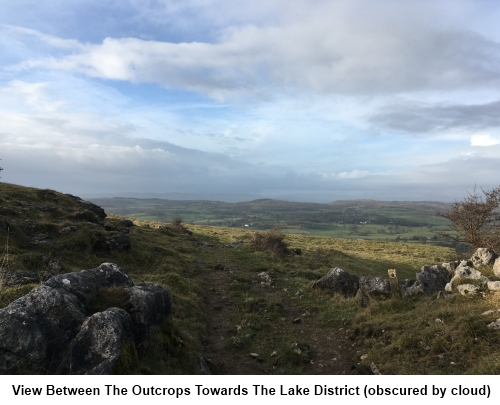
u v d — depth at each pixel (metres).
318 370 7.96
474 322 7.72
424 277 12.26
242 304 12.81
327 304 13.03
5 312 5.14
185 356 7.15
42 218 17.12
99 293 6.62
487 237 18.81
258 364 8.23
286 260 24.75
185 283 13.83
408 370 7.13
